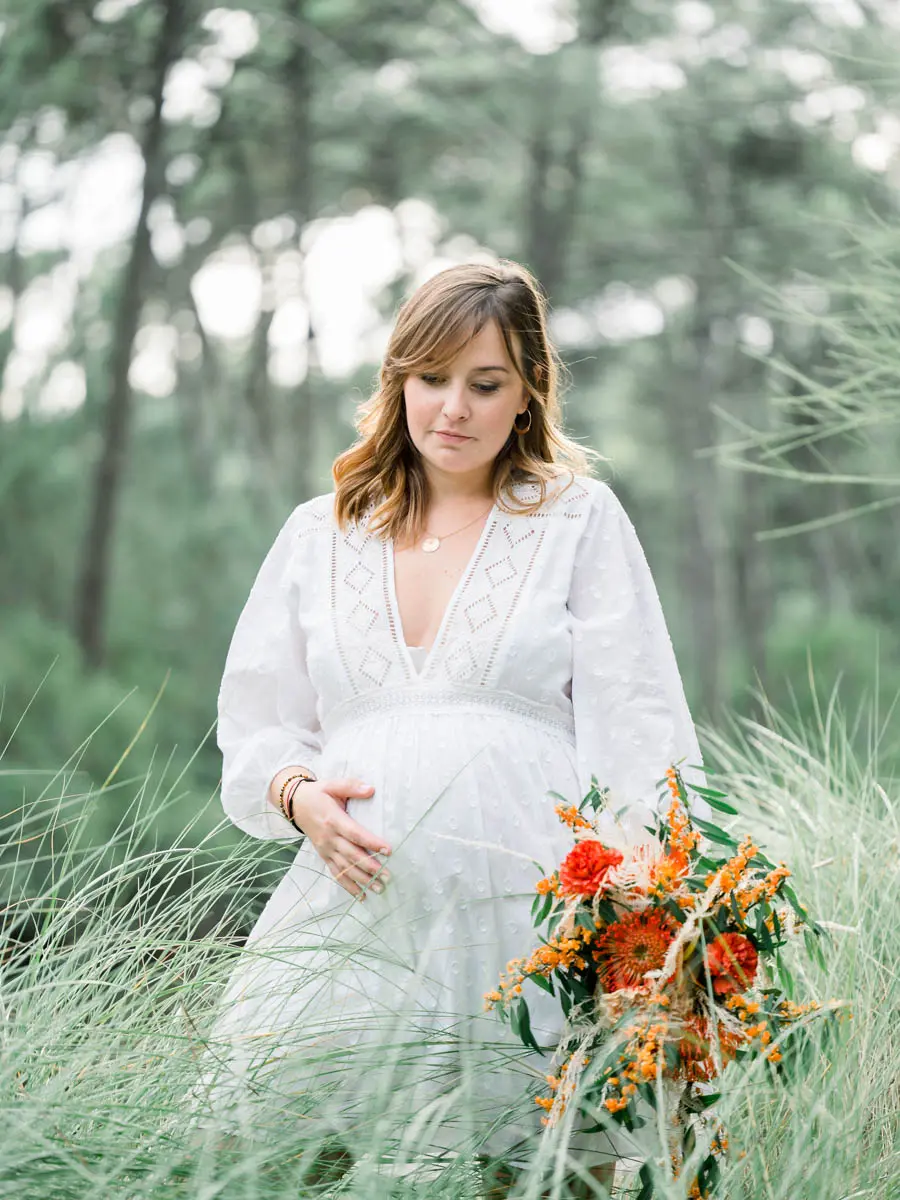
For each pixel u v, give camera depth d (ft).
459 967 6.79
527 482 7.67
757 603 59.26
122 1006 6.64
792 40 42.70
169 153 45.57
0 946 6.75
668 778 6.69
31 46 38.06
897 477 10.68
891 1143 6.58
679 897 6.33
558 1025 6.88
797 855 8.77
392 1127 6.16
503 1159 6.40
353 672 7.29
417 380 7.30
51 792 11.56
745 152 47.34
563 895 6.38
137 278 42.16
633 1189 6.81
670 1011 6.22
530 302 7.37
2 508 39.29
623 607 7.33
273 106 47.11
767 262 48.60
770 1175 6.14
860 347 10.53
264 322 51.37
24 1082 6.13
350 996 6.70
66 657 30.04
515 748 7.04
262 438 49.78
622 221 53.57
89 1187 5.42
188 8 41.78
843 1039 6.86
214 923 7.51
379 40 47.09
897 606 56.34
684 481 61.36
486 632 7.17
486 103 47.60
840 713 10.46
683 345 61.00
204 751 30.58
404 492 7.62
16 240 39.17
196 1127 5.90
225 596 40.57
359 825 6.96
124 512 42.65
